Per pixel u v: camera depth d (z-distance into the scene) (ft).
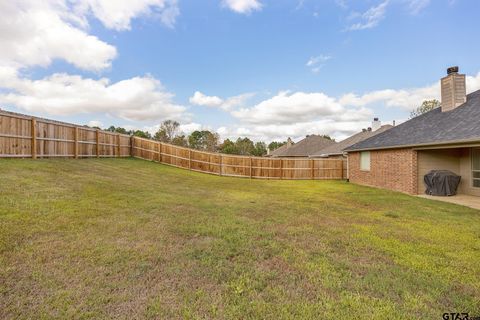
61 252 11.99
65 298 8.76
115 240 13.85
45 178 25.25
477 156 36.24
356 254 13.53
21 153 32.37
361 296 9.53
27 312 8.00
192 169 62.18
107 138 53.06
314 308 8.75
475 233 17.69
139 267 11.12
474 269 12.01
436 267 12.16
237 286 9.98
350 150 53.36
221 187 38.24
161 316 8.13
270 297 9.34
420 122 44.80
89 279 9.98
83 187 24.64
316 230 17.53
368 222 20.24
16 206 17.01
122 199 22.57
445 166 39.09
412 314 8.52
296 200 29.68
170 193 27.99
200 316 8.18
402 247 14.69
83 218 16.70
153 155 63.31
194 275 10.69
